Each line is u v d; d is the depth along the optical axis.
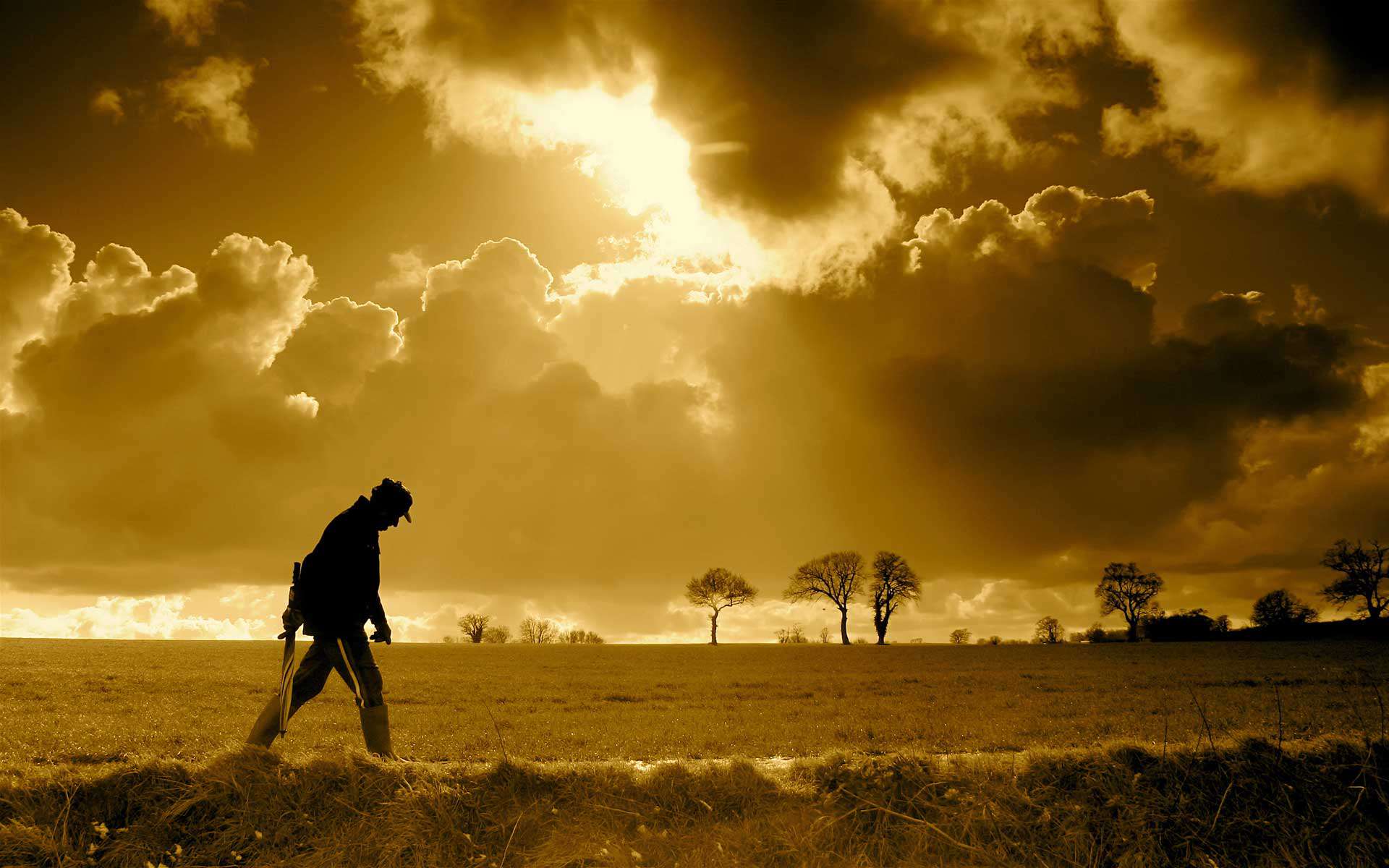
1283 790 7.28
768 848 6.52
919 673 35.25
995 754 7.80
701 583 117.19
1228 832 7.00
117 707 17.33
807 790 7.14
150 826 6.11
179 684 23.80
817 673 35.34
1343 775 7.49
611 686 27.31
